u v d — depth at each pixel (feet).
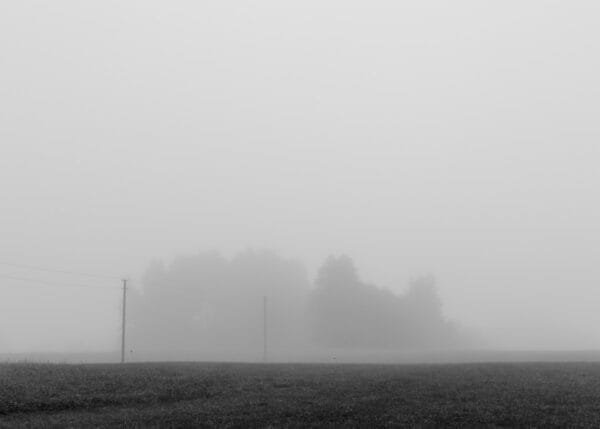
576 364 195.31
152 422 85.51
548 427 84.79
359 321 453.58
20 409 94.79
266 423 86.12
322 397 110.83
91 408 99.19
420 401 105.60
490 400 106.32
